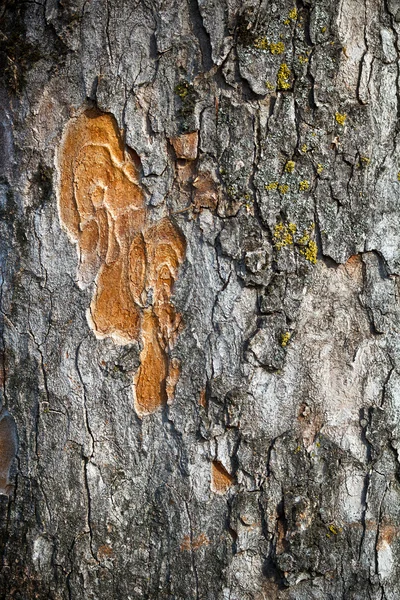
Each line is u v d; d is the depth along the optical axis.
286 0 0.62
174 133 0.62
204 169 0.62
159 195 0.62
